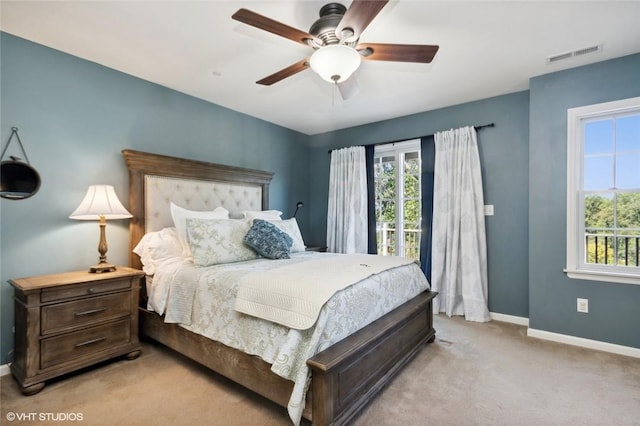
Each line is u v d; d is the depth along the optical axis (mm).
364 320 1981
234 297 1974
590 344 2680
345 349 1647
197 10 1995
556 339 2824
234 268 2291
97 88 2721
